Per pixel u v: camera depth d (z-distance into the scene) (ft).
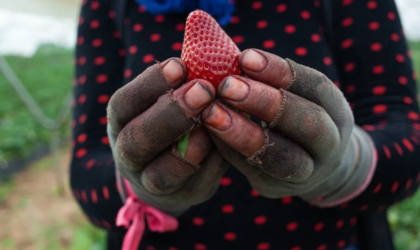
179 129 0.86
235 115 0.87
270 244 1.34
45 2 5.17
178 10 1.37
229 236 1.34
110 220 1.32
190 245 1.36
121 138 0.89
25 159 7.64
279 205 1.32
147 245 1.42
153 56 1.38
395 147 1.25
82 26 1.58
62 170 7.32
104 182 1.32
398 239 3.70
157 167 0.91
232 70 0.94
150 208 1.22
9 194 6.30
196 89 0.85
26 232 5.13
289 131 0.87
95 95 1.50
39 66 12.52
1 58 6.19
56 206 5.89
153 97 0.89
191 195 0.99
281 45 1.35
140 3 1.39
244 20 1.38
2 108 9.24
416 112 1.40
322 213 1.35
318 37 1.38
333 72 1.38
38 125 8.57
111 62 1.53
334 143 0.89
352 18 1.43
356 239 1.52
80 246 4.34
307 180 0.95
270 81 0.88
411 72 1.44
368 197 1.23
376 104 1.39
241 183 1.32
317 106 0.87
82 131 1.50
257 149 0.87
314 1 1.41
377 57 1.40
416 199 4.17
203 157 0.93
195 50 0.94
